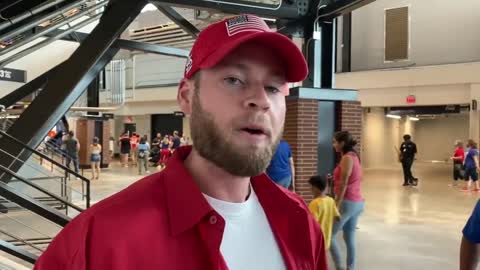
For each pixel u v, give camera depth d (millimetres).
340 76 22094
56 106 6031
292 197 1257
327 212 4965
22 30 6262
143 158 20562
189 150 1140
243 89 1017
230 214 1093
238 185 1095
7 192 3857
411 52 20781
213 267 964
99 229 898
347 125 9117
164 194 990
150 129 31234
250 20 1040
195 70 1042
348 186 5219
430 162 33438
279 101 1073
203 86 1028
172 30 16141
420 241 7746
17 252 4117
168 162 1063
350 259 5379
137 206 945
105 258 880
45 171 10648
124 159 25125
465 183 17312
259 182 1182
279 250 1143
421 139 35344
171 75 28594
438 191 14773
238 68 1011
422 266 6316
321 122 9047
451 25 19906
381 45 21531
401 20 20938
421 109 22922
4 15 6648
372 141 27484
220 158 1013
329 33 9461
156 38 16969
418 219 9727
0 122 13117
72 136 17016
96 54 6305
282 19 9117
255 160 1014
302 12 9102
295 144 8734
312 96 8883
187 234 963
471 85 18953
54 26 7449
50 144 15555
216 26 1022
